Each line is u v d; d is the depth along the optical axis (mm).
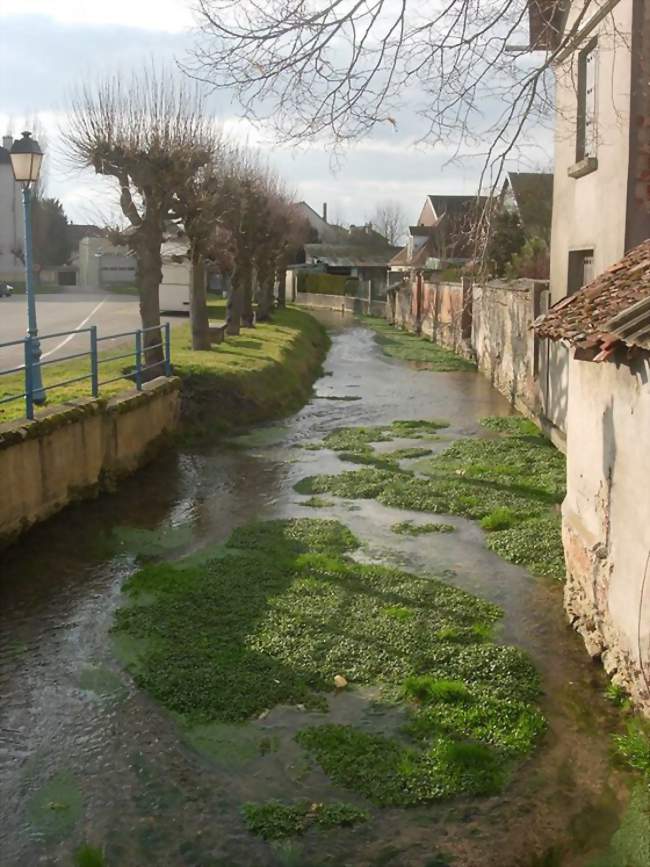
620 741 6684
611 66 12555
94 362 14133
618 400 7492
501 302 24969
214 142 20906
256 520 12383
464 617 8992
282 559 10602
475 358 31859
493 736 6793
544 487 13797
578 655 8242
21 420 11797
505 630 8797
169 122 19469
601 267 13289
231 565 10328
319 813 5910
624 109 11914
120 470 14406
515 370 22375
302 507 13062
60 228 78312
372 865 5469
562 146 15906
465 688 7445
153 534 11766
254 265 36281
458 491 13641
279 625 8680
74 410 12852
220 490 14031
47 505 12078
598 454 8172
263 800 6066
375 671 7828
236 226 29578
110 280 71312
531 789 6207
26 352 11930
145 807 6008
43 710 7234
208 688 7488
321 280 71875
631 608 7121
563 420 16281
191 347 25156
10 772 6383
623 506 7352
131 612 9031
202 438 17875
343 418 20703
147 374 18672
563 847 5641
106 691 7539
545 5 7418
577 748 6703
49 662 8070
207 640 8375
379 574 10086
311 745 6672
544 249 24875
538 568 10414
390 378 28406
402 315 50219
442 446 17391
